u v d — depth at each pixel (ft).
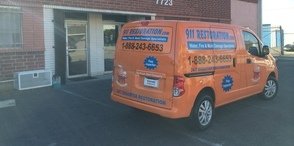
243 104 30.09
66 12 41.81
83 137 20.84
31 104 28.89
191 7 55.11
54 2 37.73
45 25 37.63
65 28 40.86
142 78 22.13
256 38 28.81
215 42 23.30
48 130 22.04
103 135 21.26
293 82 42.83
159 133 21.89
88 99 31.07
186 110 20.90
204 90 22.48
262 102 30.89
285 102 31.04
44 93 33.42
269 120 25.23
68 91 34.71
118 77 23.71
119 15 47.55
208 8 59.06
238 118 25.67
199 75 21.68
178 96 20.48
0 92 33.58
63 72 39.22
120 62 23.56
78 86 37.81
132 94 22.70
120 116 25.49
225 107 29.01
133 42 22.81
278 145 20.12
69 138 20.61
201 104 22.24
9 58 35.27
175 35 20.72
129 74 22.88
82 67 45.39
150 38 21.81
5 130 21.97
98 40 46.55
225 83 24.36
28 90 34.65
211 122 23.35
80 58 45.06
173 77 20.53
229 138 21.26
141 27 22.47
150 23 22.06
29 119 24.47
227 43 24.58
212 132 22.35
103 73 47.50
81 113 26.20
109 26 48.01
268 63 30.55
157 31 21.57
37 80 35.63
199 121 22.08
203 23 22.62
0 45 34.86
